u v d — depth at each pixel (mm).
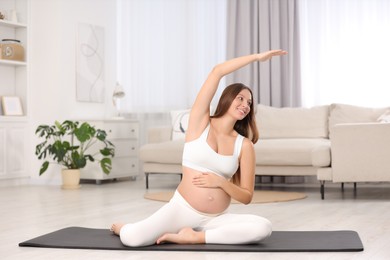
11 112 6840
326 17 6855
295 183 7055
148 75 7668
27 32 7039
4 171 6691
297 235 3283
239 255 2773
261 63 7070
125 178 7621
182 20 7484
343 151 5152
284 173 5746
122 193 5875
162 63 7609
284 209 4562
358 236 3223
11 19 6871
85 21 7266
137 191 6086
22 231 3578
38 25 7043
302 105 6980
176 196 3051
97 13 7445
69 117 7023
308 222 3871
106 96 7582
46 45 6984
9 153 6762
